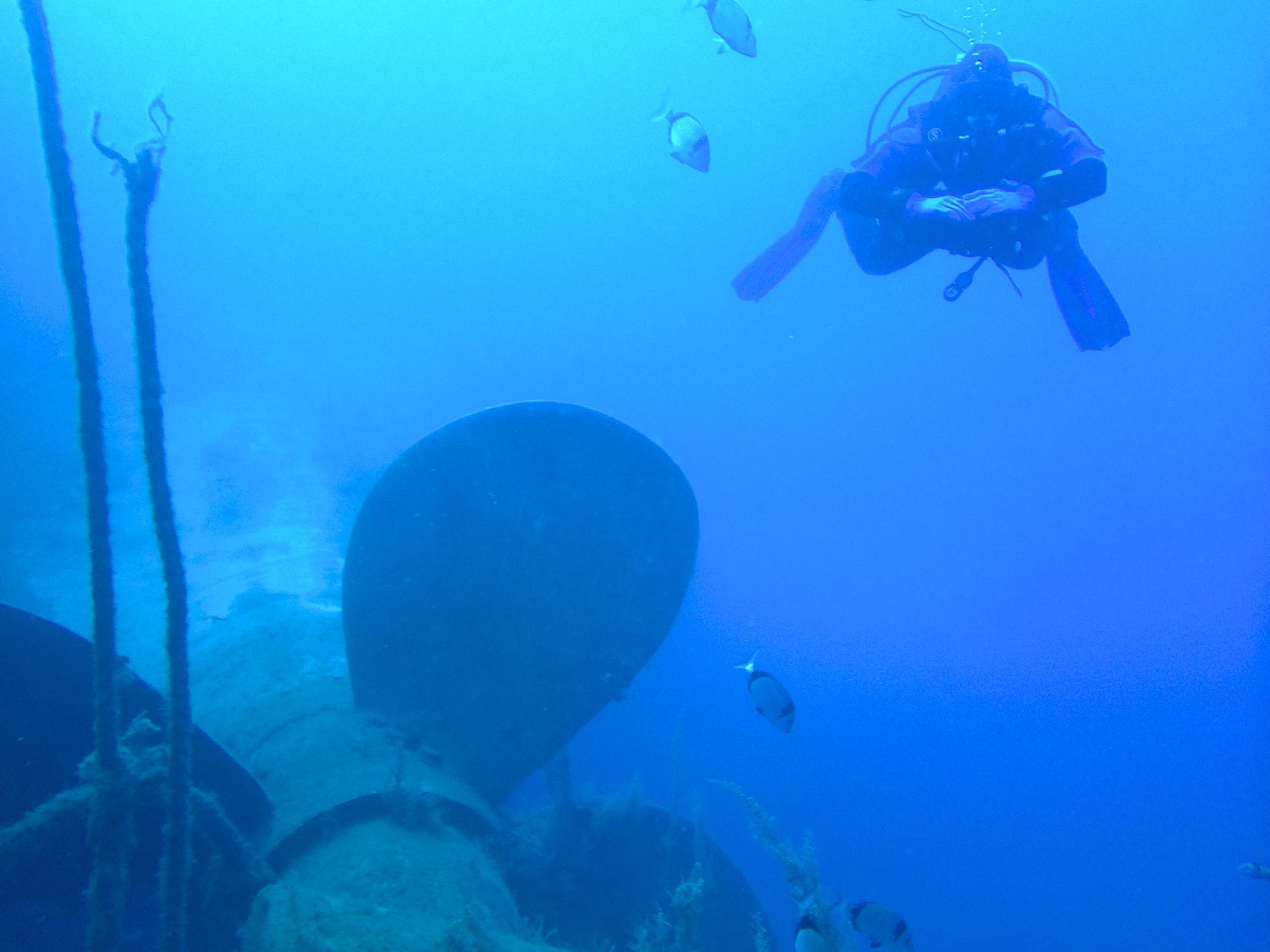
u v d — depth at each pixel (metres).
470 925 2.72
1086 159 4.24
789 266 5.32
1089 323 5.05
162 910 2.66
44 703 3.62
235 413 22.62
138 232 2.50
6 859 3.20
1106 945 16.23
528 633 5.39
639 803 6.26
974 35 15.12
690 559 5.52
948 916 15.51
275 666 6.47
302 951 2.32
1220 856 18.31
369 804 4.09
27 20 2.30
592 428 5.16
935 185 4.89
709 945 6.24
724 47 4.59
